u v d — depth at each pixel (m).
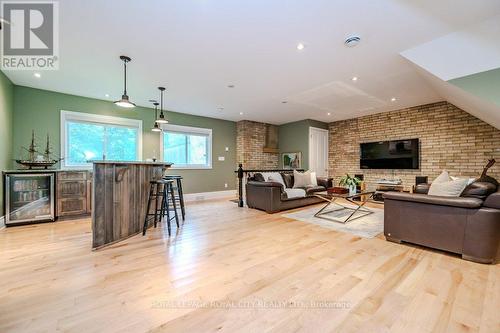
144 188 3.29
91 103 4.71
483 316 1.38
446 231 2.30
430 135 5.23
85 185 4.05
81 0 1.91
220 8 2.03
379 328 1.29
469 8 2.06
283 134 7.73
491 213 2.07
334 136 7.32
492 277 1.85
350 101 5.04
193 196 6.24
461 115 4.79
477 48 2.35
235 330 1.28
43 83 3.88
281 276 1.89
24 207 3.53
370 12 2.09
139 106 5.35
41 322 1.33
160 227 3.37
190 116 6.24
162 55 2.90
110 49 2.74
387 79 3.71
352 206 5.04
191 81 3.80
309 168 6.87
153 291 1.67
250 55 2.91
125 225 2.85
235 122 7.27
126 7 2.00
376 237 2.91
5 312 1.42
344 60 3.05
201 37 2.49
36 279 1.83
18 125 3.96
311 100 4.94
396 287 1.71
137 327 1.30
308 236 2.95
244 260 2.21
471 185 2.29
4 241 2.73
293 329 1.29
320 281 1.81
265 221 3.72
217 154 6.79
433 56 2.61
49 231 3.15
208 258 2.26
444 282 1.78
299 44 2.64
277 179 5.32
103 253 2.37
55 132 4.32
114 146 5.07
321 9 2.05
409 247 2.55
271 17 2.16
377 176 6.20
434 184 2.62
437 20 2.24
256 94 4.52
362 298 1.58
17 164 3.94
